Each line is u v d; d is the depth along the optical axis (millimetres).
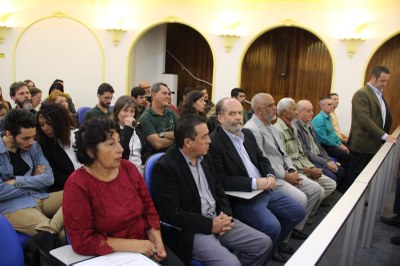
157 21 6238
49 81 6574
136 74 6816
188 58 7602
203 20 6109
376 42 5324
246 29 5953
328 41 5598
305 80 6648
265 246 1912
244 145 2492
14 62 6488
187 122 1880
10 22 6355
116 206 1479
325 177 3244
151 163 1946
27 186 1991
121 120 2828
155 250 1500
